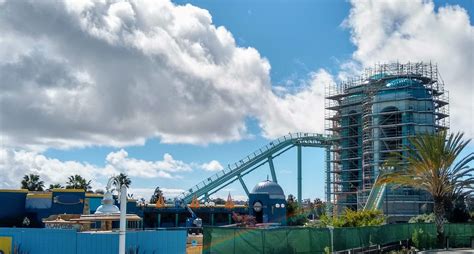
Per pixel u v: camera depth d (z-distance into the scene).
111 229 46.59
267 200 104.06
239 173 117.88
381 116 113.44
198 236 55.12
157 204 96.81
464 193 69.06
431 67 117.00
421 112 110.06
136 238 30.17
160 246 31.25
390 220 101.06
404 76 115.75
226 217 106.31
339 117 131.38
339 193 125.62
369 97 117.38
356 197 123.19
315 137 132.25
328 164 134.00
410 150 67.81
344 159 127.56
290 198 142.00
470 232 63.88
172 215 99.19
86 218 44.75
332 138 131.38
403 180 66.62
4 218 73.50
